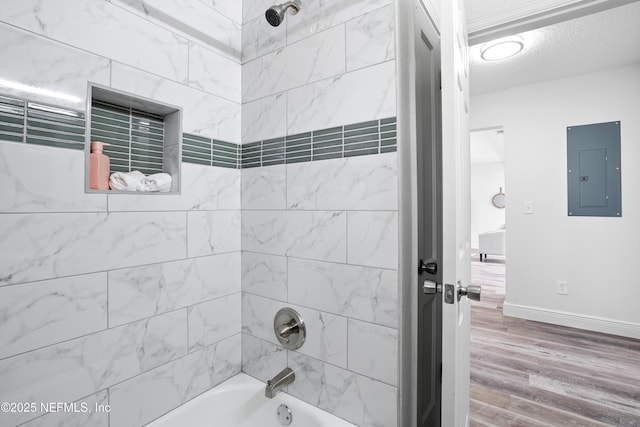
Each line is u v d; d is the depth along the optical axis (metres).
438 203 1.54
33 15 0.87
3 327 0.83
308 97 1.27
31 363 0.88
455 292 0.87
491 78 2.98
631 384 1.98
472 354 2.39
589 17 2.01
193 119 1.30
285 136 1.35
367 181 1.11
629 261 2.71
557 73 2.88
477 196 8.32
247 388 1.42
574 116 2.93
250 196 1.49
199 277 1.34
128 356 1.10
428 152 1.39
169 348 1.23
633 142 2.70
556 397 1.85
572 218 2.95
